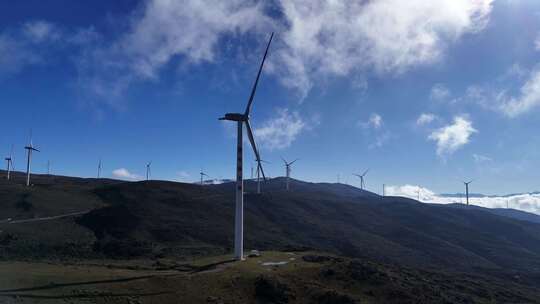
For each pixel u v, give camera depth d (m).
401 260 166.50
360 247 176.12
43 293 60.59
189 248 132.50
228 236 156.00
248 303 67.06
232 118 91.00
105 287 65.25
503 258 193.00
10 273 68.25
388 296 74.25
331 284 75.75
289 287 72.06
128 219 158.25
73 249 119.12
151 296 65.00
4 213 149.00
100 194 196.12
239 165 90.31
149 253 121.94
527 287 131.38
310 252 106.19
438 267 159.12
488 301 88.12
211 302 65.69
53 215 153.88
